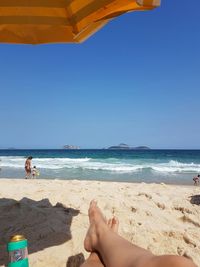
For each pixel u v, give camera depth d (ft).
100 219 8.81
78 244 11.65
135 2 7.77
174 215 16.60
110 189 23.80
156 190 25.13
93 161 122.11
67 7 8.10
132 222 14.44
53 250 11.19
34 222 13.85
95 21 8.41
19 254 8.47
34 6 8.21
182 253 11.80
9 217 14.44
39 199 18.81
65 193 20.54
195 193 23.88
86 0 8.09
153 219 15.25
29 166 61.41
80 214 15.06
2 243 11.93
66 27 8.63
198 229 14.69
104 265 7.22
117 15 8.43
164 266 4.95
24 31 8.77
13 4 8.12
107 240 7.63
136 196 20.44
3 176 69.72
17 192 21.25
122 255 6.40
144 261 5.41
